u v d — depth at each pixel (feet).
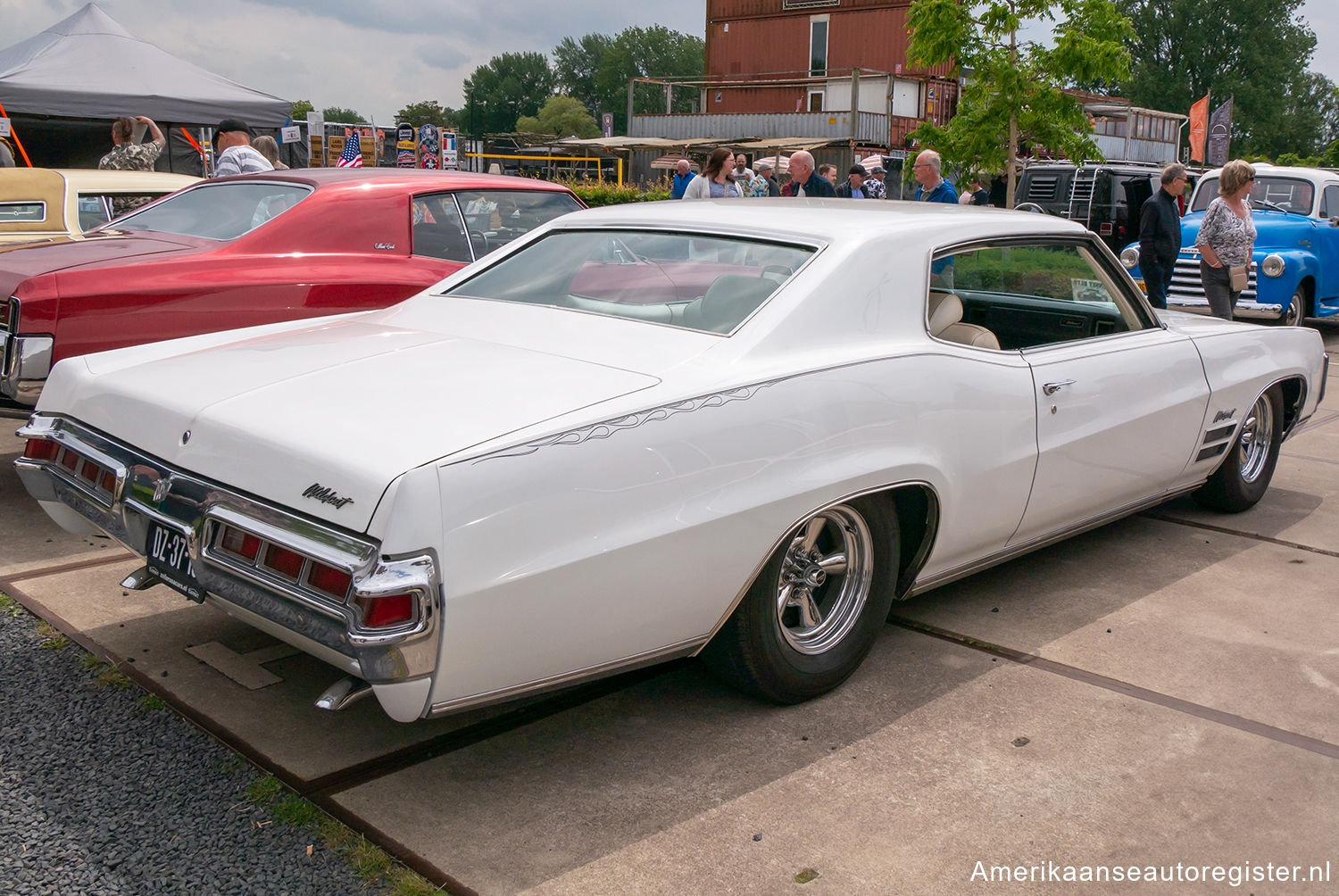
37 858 7.18
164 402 8.44
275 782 8.16
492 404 7.76
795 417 8.68
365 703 9.59
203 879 7.02
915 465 9.58
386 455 7.00
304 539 7.04
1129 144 106.83
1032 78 42.91
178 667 10.13
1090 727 9.43
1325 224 34.86
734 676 9.35
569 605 7.48
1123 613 12.09
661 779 8.46
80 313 13.71
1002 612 12.07
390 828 7.68
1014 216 11.73
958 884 7.23
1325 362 16.72
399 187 17.66
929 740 9.16
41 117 39.91
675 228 10.91
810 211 11.14
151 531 8.45
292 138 51.67
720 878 7.22
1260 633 11.60
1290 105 240.32
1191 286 34.14
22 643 10.52
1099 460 12.03
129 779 8.18
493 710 9.56
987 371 10.46
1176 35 238.27
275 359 9.18
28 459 9.64
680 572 8.06
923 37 43.39
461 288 11.51
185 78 41.04
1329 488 17.88
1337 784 8.57
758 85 116.88
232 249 15.67
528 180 19.88
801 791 8.33
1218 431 14.23
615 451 7.62
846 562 9.82
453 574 6.83
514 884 7.10
